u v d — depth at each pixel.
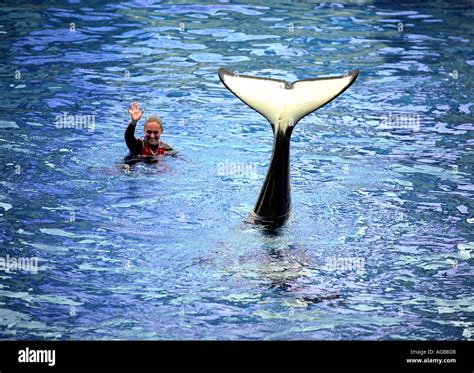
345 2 27.34
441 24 24.98
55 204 13.89
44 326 10.45
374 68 21.00
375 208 13.94
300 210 13.72
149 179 14.98
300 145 16.69
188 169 15.46
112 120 17.64
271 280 11.57
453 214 13.80
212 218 13.47
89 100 18.64
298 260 12.09
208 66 20.95
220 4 26.56
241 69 20.59
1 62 20.69
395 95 19.38
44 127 17.14
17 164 15.38
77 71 20.33
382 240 12.83
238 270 11.81
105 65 20.81
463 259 12.30
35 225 13.12
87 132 17.00
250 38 23.16
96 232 12.95
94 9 25.44
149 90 19.36
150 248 12.45
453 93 19.52
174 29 23.75
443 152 16.38
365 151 16.42
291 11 26.05
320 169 15.52
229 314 10.77
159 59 21.38
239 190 14.59
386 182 14.99
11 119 17.41
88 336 10.24
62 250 12.35
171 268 11.88
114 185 14.70
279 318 10.70
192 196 14.30
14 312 10.73
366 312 10.87
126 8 25.69
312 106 12.54
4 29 23.22
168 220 13.39
